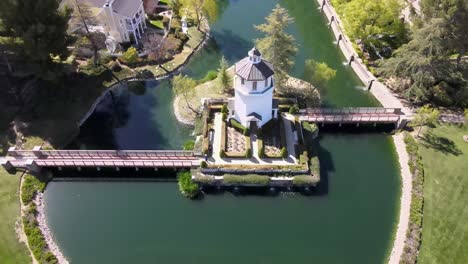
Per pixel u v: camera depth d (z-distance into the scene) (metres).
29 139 75.19
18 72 85.25
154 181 71.12
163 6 107.12
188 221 65.38
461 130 75.81
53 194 69.38
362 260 60.09
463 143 73.50
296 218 65.50
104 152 71.12
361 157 74.44
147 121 81.56
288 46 79.06
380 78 87.12
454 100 81.00
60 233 63.66
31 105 80.62
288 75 90.06
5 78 84.06
